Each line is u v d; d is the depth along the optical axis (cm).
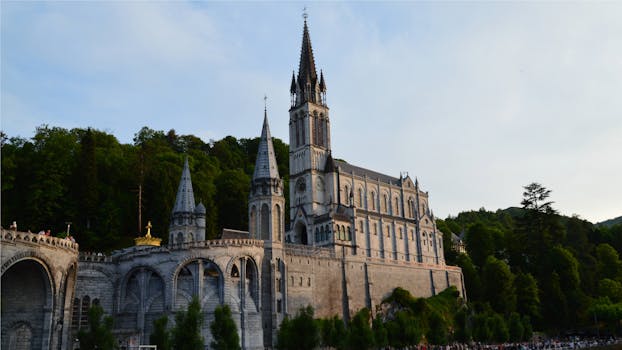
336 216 11194
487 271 13112
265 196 9388
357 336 7294
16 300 6084
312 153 12812
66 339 6556
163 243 11262
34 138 11738
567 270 13525
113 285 8131
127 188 11912
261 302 8538
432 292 12556
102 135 13912
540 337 11950
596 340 11362
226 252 8175
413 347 8625
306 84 13425
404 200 14212
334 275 10281
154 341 6066
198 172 13725
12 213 9931
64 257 6406
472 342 9875
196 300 6322
